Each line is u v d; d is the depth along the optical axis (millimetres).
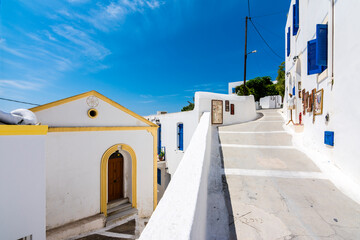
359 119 3141
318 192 3137
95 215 7504
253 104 14305
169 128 14750
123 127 8352
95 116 7656
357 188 3131
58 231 6434
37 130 3695
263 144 6285
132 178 8773
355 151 3271
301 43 7953
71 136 7020
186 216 1274
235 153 5352
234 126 10562
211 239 2070
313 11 5824
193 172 2080
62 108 6887
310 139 5633
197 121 11430
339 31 3773
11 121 3648
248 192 3166
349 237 2092
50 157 6586
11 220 3447
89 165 7422
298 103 9141
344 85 3600
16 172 3508
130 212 8383
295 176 3789
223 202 2855
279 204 2793
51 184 6594
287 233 2166
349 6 3379
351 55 3346
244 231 2201
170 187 1750
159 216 1293
